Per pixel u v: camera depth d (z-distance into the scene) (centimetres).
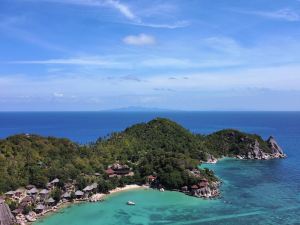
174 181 15675
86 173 16138
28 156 15888
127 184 16325
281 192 15275
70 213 12412
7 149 15800
